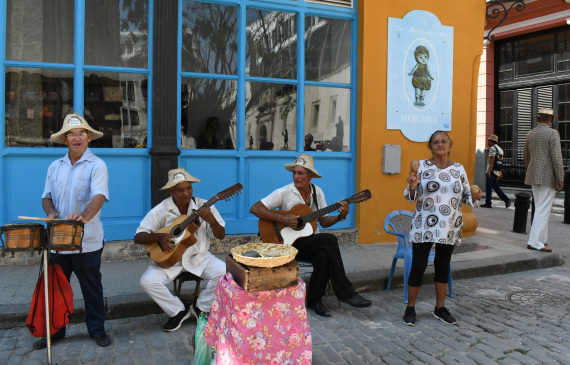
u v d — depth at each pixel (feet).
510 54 44.27
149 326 13.02
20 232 9.36
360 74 21.74
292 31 21.26
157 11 18.37
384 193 22.15
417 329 13.12
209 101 19.92
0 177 16.96
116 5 18.33
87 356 11.05
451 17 23.02
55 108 17.81
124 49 18.49
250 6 20.30
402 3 21.95
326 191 21.84
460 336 12.66
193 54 19.61
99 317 11.72
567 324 13.65
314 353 11.51
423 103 22.62
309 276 16.51
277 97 21.08
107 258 17.93
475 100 23.89
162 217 12.83
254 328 8.87
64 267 11.28
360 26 21.68
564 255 22.18
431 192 13.21
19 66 17.29
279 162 21.01
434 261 13.83
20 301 13.44
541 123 21.58
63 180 11.00
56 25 17.70
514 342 12.30
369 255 19.76
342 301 14.28
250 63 20.57
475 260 19.31
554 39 40.55
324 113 21.86
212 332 9.82
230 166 20.21
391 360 11.18
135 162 18.62
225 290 9.23
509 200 36.11
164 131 18.61
